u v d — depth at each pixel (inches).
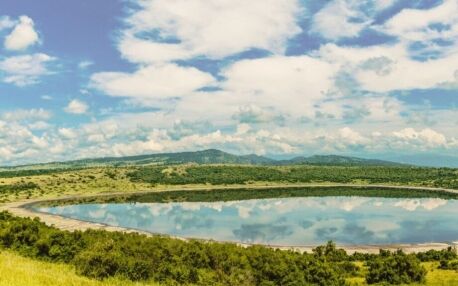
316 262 2241.6
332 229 6151.6
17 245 2098.9
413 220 6919.3
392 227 6264.8
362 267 2952.8
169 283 1475.1
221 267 1840.6
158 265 1563.7
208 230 6092.5
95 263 1386.6
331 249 3678.6
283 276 1993.1
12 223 2554.1
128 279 1368.1
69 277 1043.3
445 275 2615.7
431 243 4901.6
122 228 5880.9
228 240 5280.5
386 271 2426.2
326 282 2102.6
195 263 1898.4
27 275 903.1
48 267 1332.4
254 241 5216.5
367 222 6771.7
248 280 1758.1
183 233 5821.9
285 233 5831.7
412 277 2432.3
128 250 1769.2
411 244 4795.8
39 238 2105.1
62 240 1994.3
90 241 2071.9
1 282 820.0
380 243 5039.4
